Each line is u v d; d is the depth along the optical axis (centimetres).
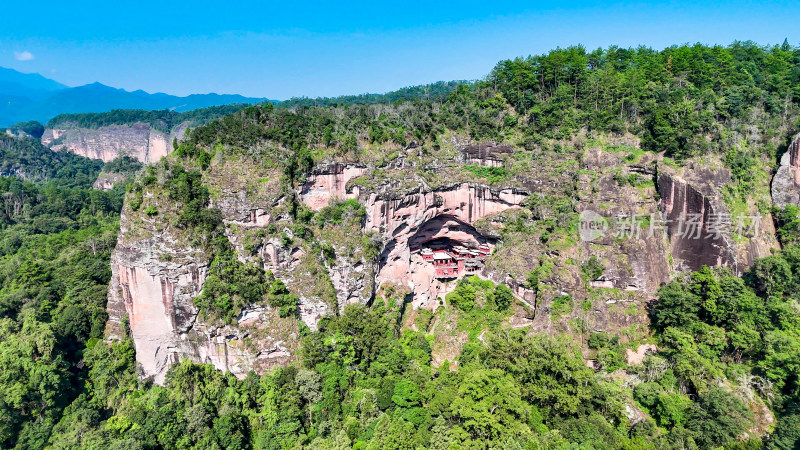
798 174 8031
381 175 8094
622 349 7088
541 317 7419
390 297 8194
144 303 6919
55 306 7731
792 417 5406
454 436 5147
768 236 8012
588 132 8862
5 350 6250
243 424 6144
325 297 7312
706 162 7844
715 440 5425
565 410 5469
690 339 6662
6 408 5862
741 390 6003
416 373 6384
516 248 8144
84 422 6053
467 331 7619
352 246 7669
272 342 6875
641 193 8012
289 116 8525
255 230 7219
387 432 5334
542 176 8519
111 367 6906
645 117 8681
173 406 6072
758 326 6750
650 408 5944
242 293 6862
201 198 7106
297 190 7794
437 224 9044
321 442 5503
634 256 7581
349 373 6462
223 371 6838
